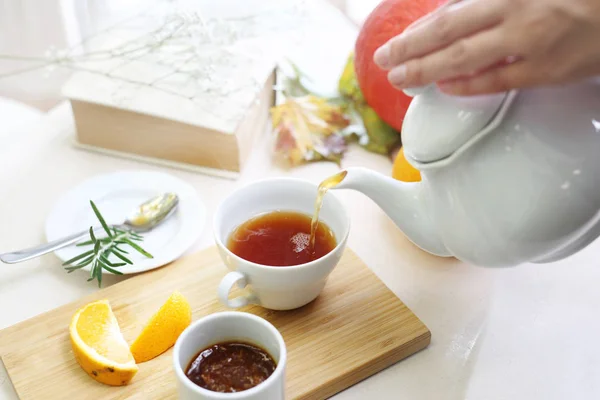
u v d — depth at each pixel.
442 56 0.49
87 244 0.68
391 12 0.74
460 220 0.55
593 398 0.60
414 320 0.64
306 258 0.64
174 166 0.80
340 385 0.60
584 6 0.44
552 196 0.51
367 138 0.83
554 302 0.67
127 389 0.59
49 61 0.85
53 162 0.81
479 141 0.52
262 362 0.56
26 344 0.62
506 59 0.49
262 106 0.84
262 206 0.68
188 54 0.84
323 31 1.00
